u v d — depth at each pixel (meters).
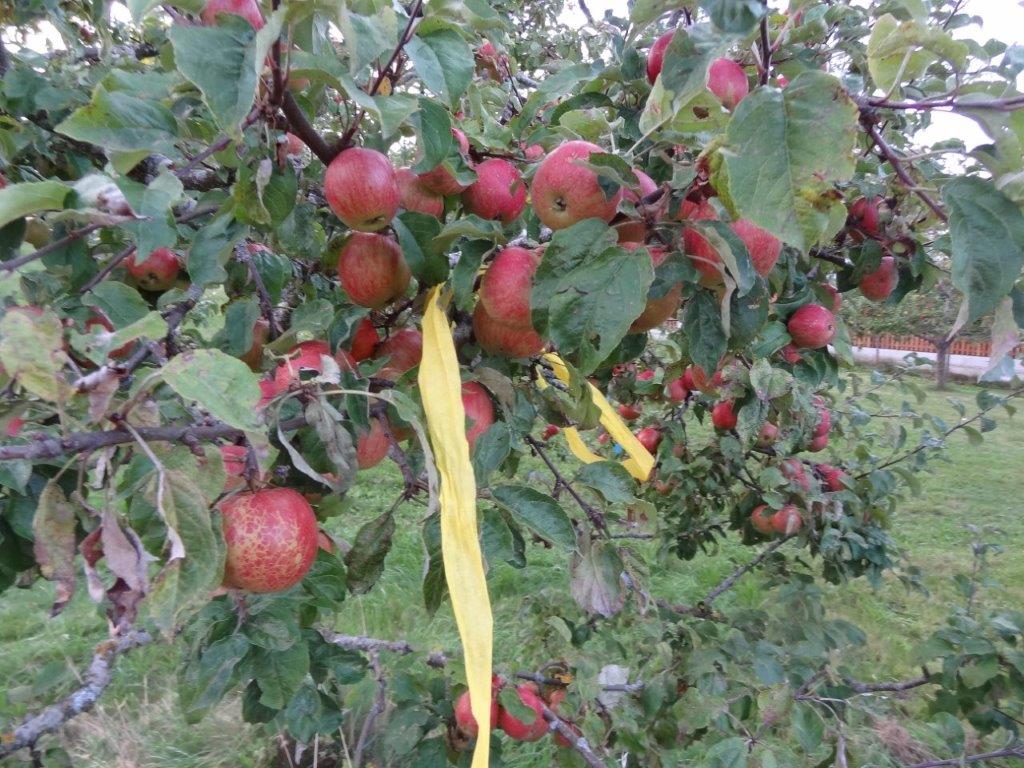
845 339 2.15
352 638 2.45
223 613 1.66
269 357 1.29
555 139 1.62
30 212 0.96
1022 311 1.10
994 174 1.04
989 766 2.56
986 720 2.50
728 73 1.27
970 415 11.41
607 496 1.58
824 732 2.21
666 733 2.44
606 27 2.61
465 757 2.00
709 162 1.08
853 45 1.89
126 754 3.15
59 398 0.81
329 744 2.31
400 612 4.45
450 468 1.08
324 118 2.14
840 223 1.20
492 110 2.36
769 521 3.23
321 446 1.23
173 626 0.87
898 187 1.80
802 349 2.16
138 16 0.94
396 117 1.09
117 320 1.33
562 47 4.02
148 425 0.95
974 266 1.01
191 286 1.65
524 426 1.46
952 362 16.20
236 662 1.66
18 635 4.05
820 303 2.14
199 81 0.90
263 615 1.61
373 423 1.33
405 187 1.39
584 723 2.12
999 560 6.07
